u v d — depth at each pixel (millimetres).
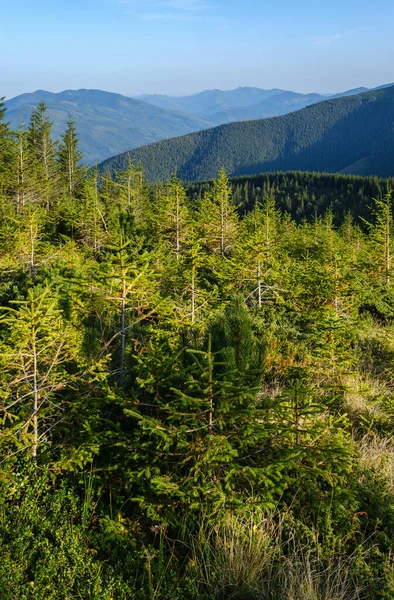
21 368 4219
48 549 3279
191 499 3641
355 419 6387
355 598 3119
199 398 3885
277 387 6793
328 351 7586
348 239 38188
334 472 3998
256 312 10555
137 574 3223
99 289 5156
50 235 22328
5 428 4082
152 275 5324
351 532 3635
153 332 5781
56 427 4438
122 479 4035
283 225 39656
